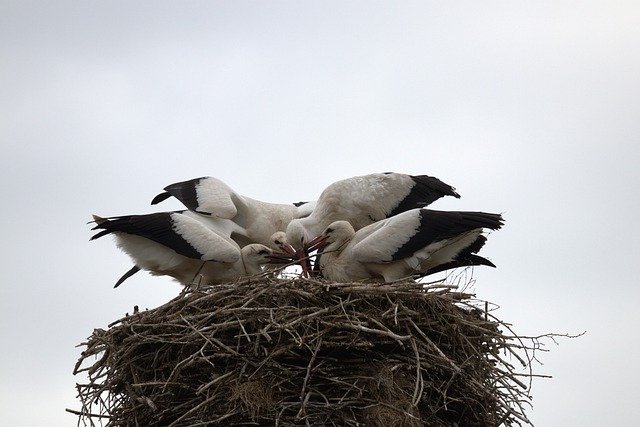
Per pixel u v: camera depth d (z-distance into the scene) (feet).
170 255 54.39
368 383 44.47
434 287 46.29
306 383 42.42
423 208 53.98
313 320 44.39
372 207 58.85
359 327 43.37
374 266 53.88
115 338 46.65
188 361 43.09
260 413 43.45
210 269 55.16
